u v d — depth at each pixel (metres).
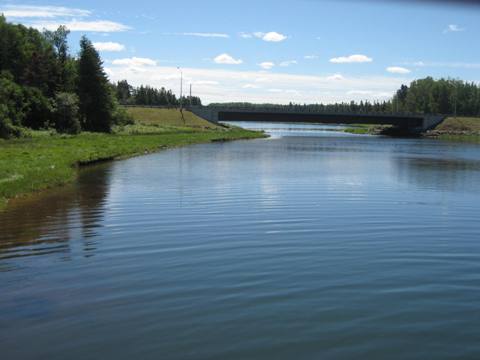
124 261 12.70
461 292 10.55
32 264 12.43
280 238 15.38
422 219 18.80
